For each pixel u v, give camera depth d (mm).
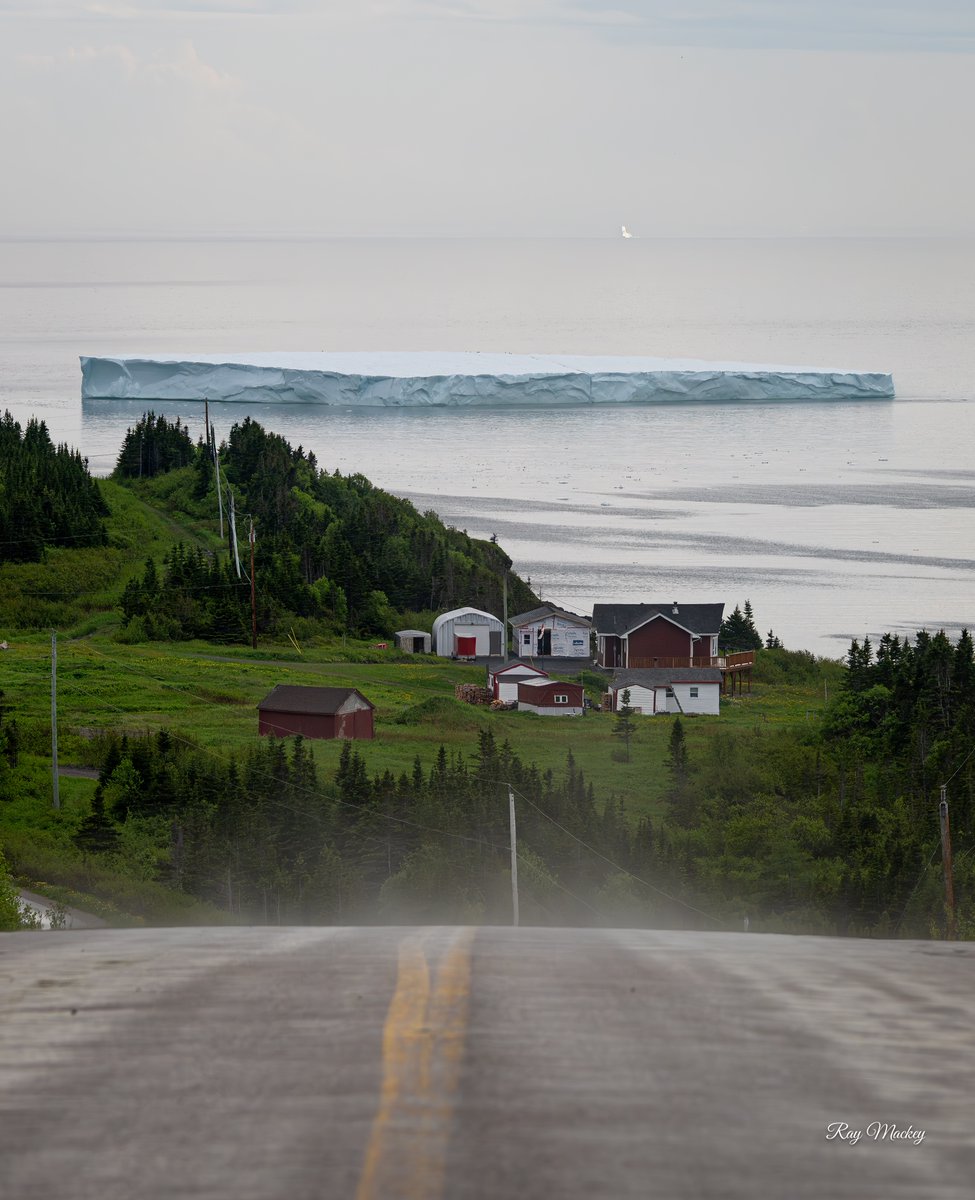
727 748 98188
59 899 66875
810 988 16266
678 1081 11352
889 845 74062
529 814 77125
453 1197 8641
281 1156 9352
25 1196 8742
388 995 14750
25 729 106000
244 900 68812
